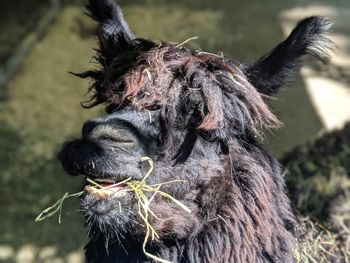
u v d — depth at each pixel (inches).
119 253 53.2
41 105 133.8
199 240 51.6
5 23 172.7
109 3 56.8
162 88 50.2
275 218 52.6
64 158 49.3
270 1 198.2
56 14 179.2
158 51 52.2
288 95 132.1
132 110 50.1
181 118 50.0
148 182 49.3
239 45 160.6
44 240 95.3
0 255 91.4
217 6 191.2
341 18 184.4
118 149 47.6
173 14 183.3
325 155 72.4
